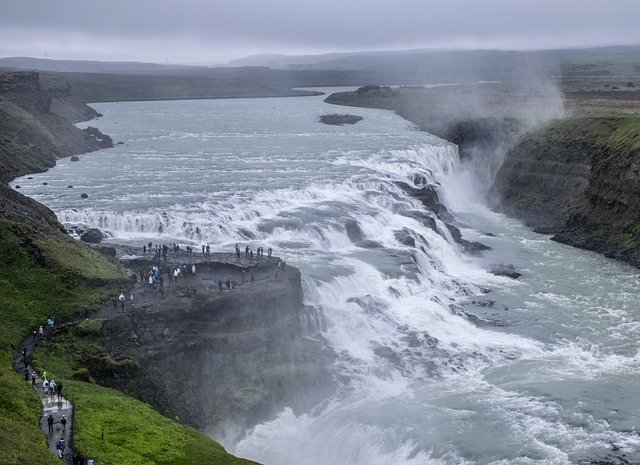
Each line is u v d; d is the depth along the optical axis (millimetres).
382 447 57844
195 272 74812
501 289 91750
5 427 44781
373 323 75812
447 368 69688
